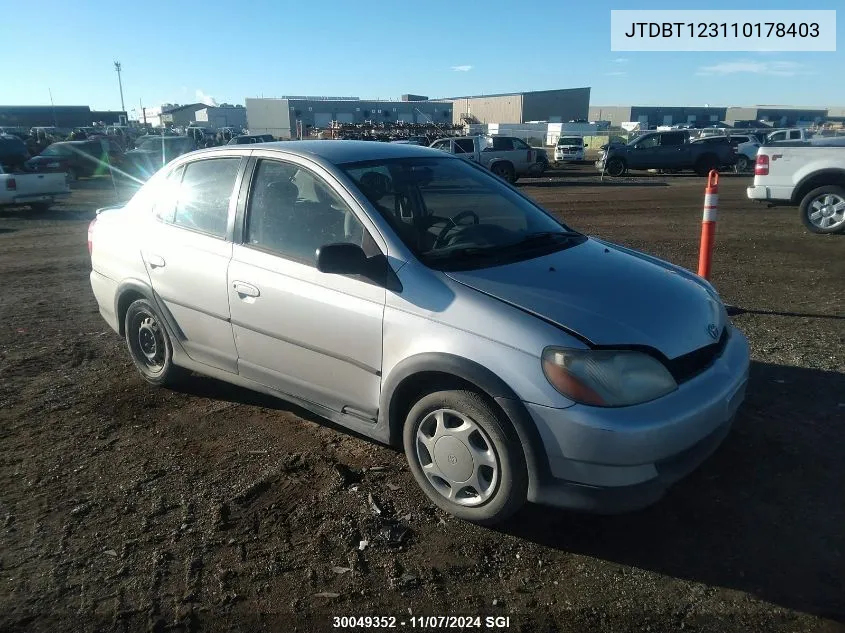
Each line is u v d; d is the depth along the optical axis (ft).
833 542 10.04
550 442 9.39
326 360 11.88
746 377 11.15
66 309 23.88
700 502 11.14
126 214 16.02
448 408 10.39
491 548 10.16
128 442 13.58
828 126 191.42
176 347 14.96
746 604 8.92
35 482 12.12
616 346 9.48
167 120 282.77
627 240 35.63
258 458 12.87
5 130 178.70
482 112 278.87
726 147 91.86
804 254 30.89
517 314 9.79
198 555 10.06
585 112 268.82
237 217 13.32
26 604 9.10
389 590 9.32
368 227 11.39
